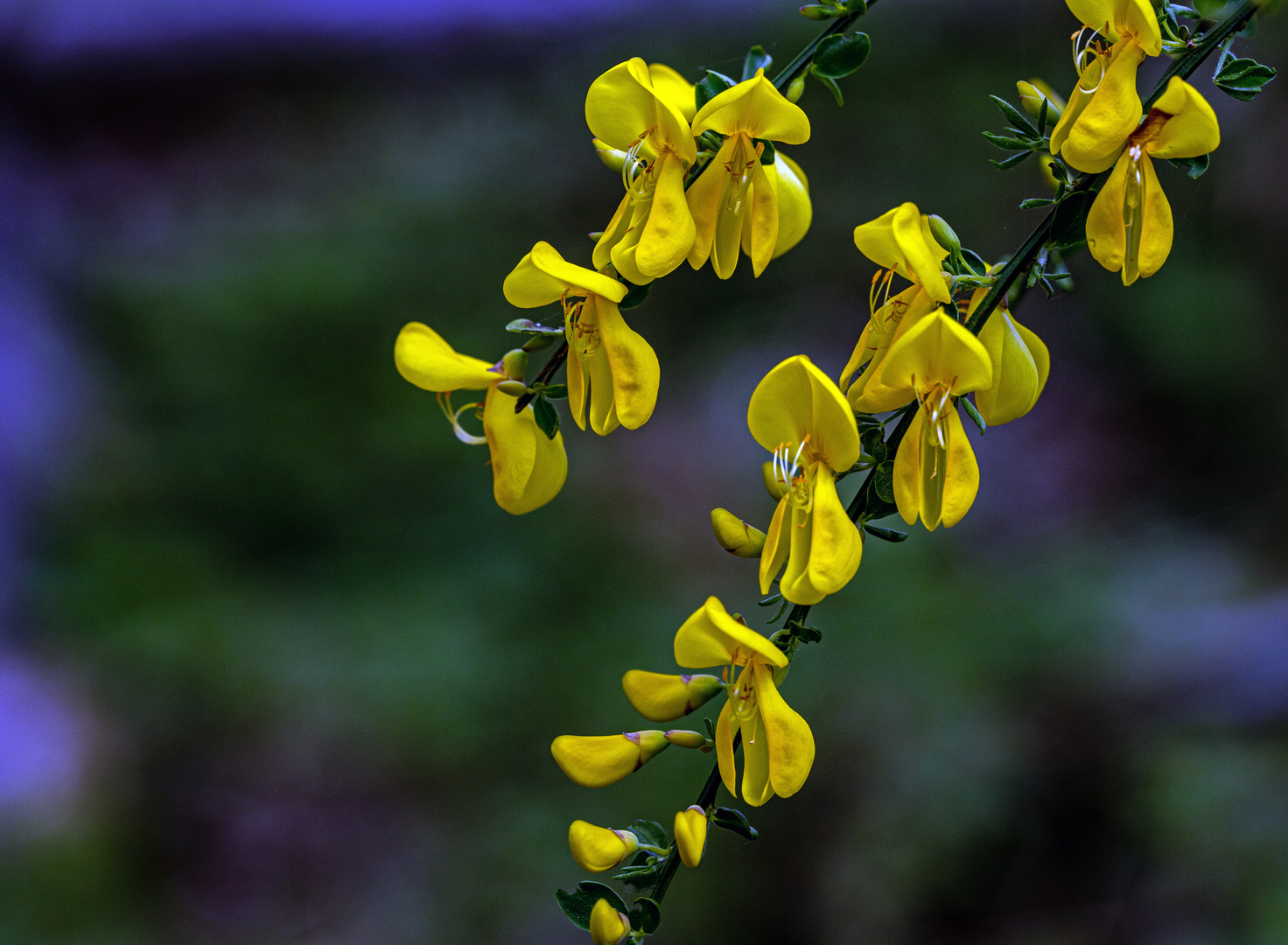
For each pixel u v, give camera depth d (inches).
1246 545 84.0
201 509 94.3
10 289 107.7
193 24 127.3
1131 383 96.3
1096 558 82.7
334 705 79.4
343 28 127.9
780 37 111.9
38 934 69.6
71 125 128.6
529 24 127.3
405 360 30.1
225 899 72.3
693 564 89.0
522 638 82.4
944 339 29.3
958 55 109.2
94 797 75.9
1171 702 71.7
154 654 82.7
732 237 29.9
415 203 118.0
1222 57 29.5
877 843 67.2
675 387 104.0
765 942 65.8
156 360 103.7
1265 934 60.2
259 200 122.0
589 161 121.7
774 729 29.5
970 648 73.9
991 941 64.5
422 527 91.4
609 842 29.8
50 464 95.7
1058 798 69.6
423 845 72.7
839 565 29.4
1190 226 96.7
